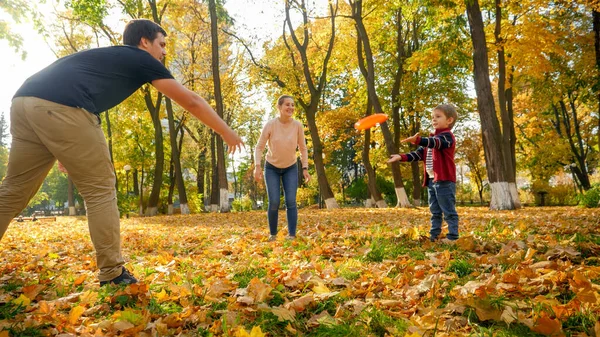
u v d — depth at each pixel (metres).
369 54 17.88
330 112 25.98
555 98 20.56
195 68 23.53
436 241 4.44
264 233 6.38
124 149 31.97
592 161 34.16
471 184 47.53
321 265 3.29
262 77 20.31
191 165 34.19
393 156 4.57
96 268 3.58
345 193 35.84
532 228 5.45
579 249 3.45
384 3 17.58
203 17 23.62
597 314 1.79
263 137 5.30
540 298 1.99
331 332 1.82
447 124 4.50
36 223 15.11
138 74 2.63
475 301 1.96
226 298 2.34
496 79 20.12
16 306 2.22
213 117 2.68
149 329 1.85
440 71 15.19
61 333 1.87
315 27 21.94
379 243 4.23
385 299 2.25
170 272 3.04
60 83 2.45
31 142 2.50
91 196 2.61
